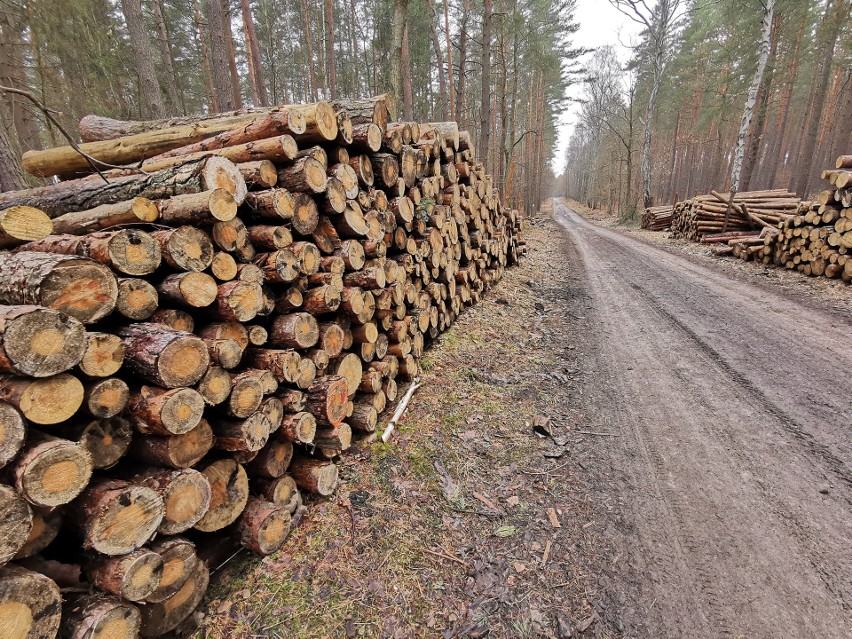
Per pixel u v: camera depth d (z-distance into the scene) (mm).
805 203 9328
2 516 1562
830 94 25578
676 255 12711
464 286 7211
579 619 2387
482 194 8531
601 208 48375
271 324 3199
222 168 2852
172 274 2533
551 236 20922
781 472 3396
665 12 23672
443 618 2416
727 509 3080
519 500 3285
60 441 1731
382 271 4289
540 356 5949
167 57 14742
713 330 6410
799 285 8234
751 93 13023
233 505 2633
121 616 1868
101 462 2031
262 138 3539
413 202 5387
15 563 1826
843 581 2484
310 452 3227
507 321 7309
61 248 2355
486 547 2871
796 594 2436
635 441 3957
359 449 3799
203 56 18812
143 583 1957
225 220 2711
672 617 2367
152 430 2129
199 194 2641
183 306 2598
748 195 14219
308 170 3402
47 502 1669
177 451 2236
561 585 2592
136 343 2154
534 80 29375
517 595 2537
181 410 2150
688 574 2613
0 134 6273
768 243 9930
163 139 4344
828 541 2756
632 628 2326
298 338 3133
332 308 3551
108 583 1902
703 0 26859
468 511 3178
